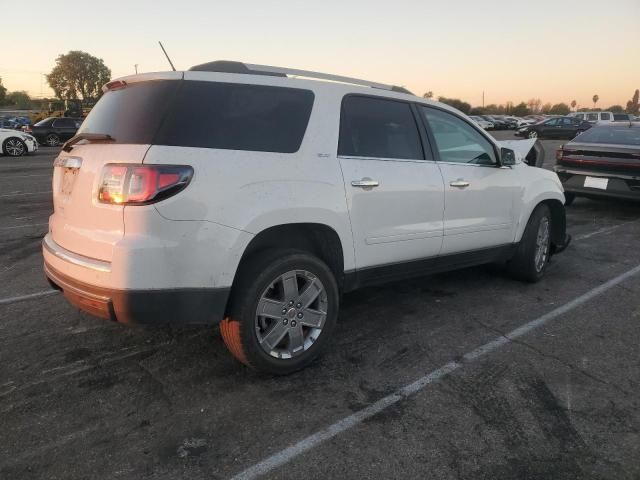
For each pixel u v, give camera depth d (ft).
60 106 160.45
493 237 16.06
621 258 21.25
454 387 11.02
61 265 10.55
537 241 17.63
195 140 9.91
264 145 10.70
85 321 14.12
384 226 12.80
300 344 11.41
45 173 47.50
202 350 12.54
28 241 22.97
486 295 16.70
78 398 10.41
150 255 9.33
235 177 10.07
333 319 11.87
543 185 17.62
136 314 9.52
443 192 14.12
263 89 11.10
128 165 9.40
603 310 15.47
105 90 11.77
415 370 11.74
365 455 8.83
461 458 8.79
